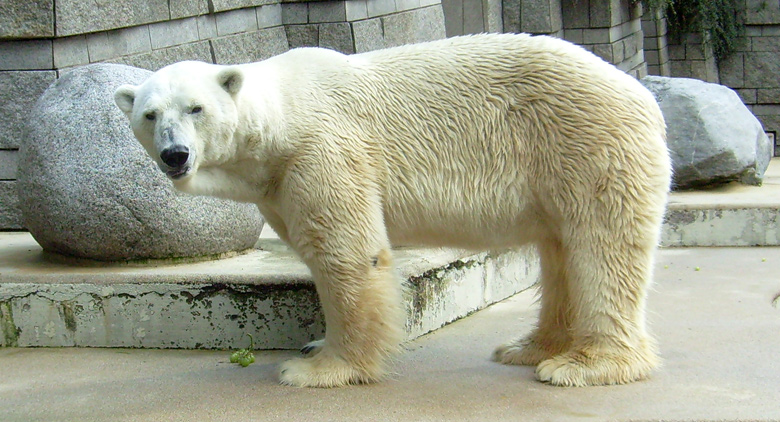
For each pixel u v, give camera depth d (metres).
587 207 3.70
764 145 8.02
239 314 4.54
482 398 3.72
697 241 6.79
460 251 5.07
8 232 6.13
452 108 3.82
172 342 4.61
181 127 3.47
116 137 4.75
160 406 3.75
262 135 3.71
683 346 4.39
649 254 3.78
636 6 12.41
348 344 3.90
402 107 3.85
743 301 5.23
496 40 3.94
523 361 4.19
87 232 4.71
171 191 4.75
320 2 7.78
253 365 4.29
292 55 4.02
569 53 3.85
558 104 3.73
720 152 7.36
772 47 12.70
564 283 4.06
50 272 4.71
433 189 3.82
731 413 3.44
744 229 6.70
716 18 12.70
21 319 4.68
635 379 3.84
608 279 3.75
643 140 3.75
